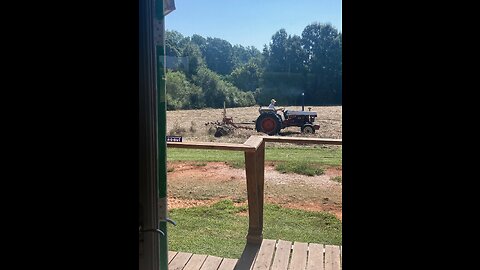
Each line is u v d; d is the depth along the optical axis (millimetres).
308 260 2748
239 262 2744
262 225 3113
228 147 2729
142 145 1270
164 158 1380
